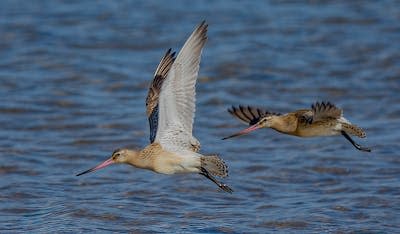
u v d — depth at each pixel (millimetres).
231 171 17016
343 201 15305
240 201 15492
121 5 30172
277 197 15703
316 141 18812
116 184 16266
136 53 25297
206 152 18234
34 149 18203
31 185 16109
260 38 26469
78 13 29109
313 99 21656
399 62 24125
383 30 27188
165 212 14781
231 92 22125
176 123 11789
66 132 19391
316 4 30219
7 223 14242
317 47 25672
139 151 11977
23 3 30250
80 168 17281
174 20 28453
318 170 17062
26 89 22125
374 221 14352
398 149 18109
